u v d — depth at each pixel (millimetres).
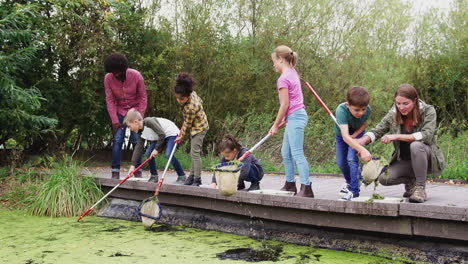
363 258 3354
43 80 8500
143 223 4434
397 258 3314
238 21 10375
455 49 11141
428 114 3625
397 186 5133
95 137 10211
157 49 9922
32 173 6484
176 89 4578
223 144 4445
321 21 10398
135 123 4969
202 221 4516
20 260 3385
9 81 6598
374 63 10375
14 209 5617
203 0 10062
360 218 3443
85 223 4797
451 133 9555
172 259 3365
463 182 5699
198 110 4711
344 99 10227
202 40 9812
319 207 3551
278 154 9219
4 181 6656
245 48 10250
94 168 8195
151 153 5273
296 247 3695
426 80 11320
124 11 9133
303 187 3832
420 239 3268
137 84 5504
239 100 10352
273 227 4016
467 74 11234
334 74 10453
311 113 10055
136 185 4996
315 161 8961
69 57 8695
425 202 3760
